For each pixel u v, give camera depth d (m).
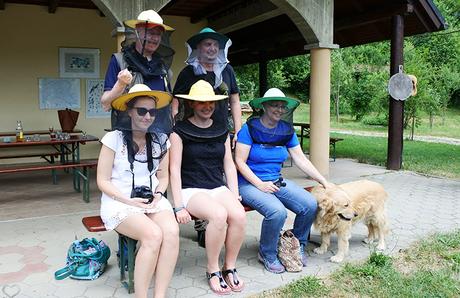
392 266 3.57
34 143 6.10
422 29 8.41
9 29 8.20
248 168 3.55
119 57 3.26
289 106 3.55
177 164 3.21
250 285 3.19
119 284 3.17
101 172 2.94
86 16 8.77
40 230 4.40
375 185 3.86
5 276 3.29
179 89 3.63
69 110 7.51
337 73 21.66
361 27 9.29
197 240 4.14
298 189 3.57
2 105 8.28
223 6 8.70
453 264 3.61
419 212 5.18
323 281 3.27
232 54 13.42
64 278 3.25
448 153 10.92
